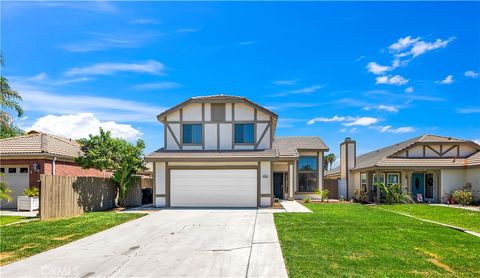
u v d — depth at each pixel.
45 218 14.92
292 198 26.34
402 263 8.05
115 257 8.97
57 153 20.98
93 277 7.41
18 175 20.52
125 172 20.67
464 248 9.59
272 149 21.56
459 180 25.42
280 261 8.45
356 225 13.17
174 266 8.16
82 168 22.19
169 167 20.39
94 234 11.95
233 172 20.22
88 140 20.30
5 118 23.14
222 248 9.84
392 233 11.62
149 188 24.12
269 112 21.64
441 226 13.15
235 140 21.75
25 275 7.54
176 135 21.88
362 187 29.08
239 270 7.80
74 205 17.00
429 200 26.31
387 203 24.44
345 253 8.94
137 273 7.66
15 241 10.66
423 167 25.17
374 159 28.97
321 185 28.64
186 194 20.25
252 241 10.69
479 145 25.98
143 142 21.41
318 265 7.90
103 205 19.94
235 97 21.73
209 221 14.63
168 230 12.65
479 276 7.25
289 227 12.80
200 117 21.91
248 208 19.39
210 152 21.08
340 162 34.16
